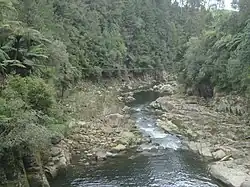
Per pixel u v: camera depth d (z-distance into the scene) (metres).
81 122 31.88
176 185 20.53
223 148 26.17
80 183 20.41
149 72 80.56
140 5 88.50
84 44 59.22
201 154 25.97
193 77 50.59
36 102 20.52
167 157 25.39
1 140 14.48
